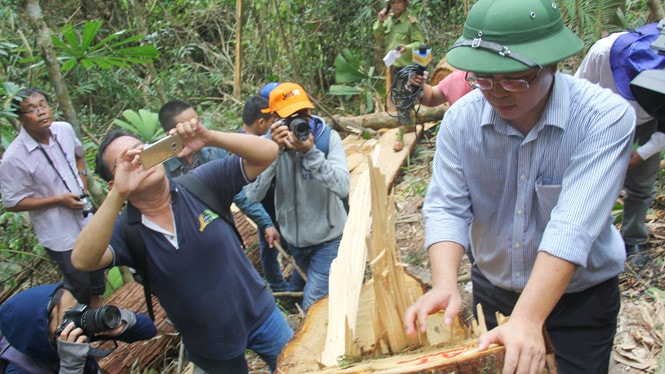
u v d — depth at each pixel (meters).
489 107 1.82
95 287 4.02
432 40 8.44
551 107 1.72
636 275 3.22
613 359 2.74
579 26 4.92
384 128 7.07
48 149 3.76
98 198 4.19
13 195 3.71
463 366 1.41
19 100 3.59
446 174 1.96
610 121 1.68
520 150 1.80
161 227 2.36
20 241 4.79
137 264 2.41
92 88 7.51
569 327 2.02
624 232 3.38
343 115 8.17
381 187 2.07
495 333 1.45
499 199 1.93
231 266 2.48
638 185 3.16
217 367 2.61
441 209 1.95
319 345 2.20
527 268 1.98
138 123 4.99
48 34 3.73
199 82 8.90
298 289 4.04
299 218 3.34
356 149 6.48
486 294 2.21
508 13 1.58
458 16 8.55
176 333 3.60
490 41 1.60
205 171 2.52
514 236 1.93
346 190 3.16
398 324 1.92
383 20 6.58
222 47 9.82
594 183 1.65
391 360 1.72
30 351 2.35
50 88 7.43
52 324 2.34
